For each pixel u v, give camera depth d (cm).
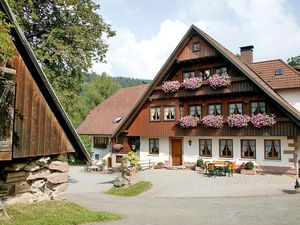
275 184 1839
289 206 1226
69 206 936
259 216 1048
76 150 1017
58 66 2014
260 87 2127
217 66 2414
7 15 807
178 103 2595
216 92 2370
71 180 2669
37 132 883
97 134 3509
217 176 2166
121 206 1338
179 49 2547
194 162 2603
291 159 2130
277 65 2570
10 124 799
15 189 868
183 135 2559
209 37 2480
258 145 2278
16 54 848
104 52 2186
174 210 1201
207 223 938
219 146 2469
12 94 809
